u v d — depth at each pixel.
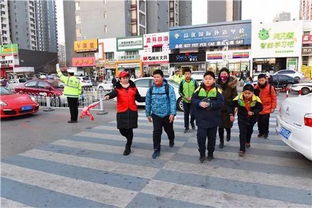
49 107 12.57
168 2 70.62
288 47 30.28
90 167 4.94
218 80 5.73
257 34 31.39
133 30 52.75
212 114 4.92
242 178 4.28
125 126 5.39
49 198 3.80
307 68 29.09
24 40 100.81
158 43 36.88
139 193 3.86
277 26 30.48
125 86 5.43
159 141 5.44
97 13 51.91
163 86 5.35
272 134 7.04
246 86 5.25
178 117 9.80
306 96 4.87
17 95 10.64
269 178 4.25
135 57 38.53
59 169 4.89
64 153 5.84
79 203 3.64
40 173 4.71
